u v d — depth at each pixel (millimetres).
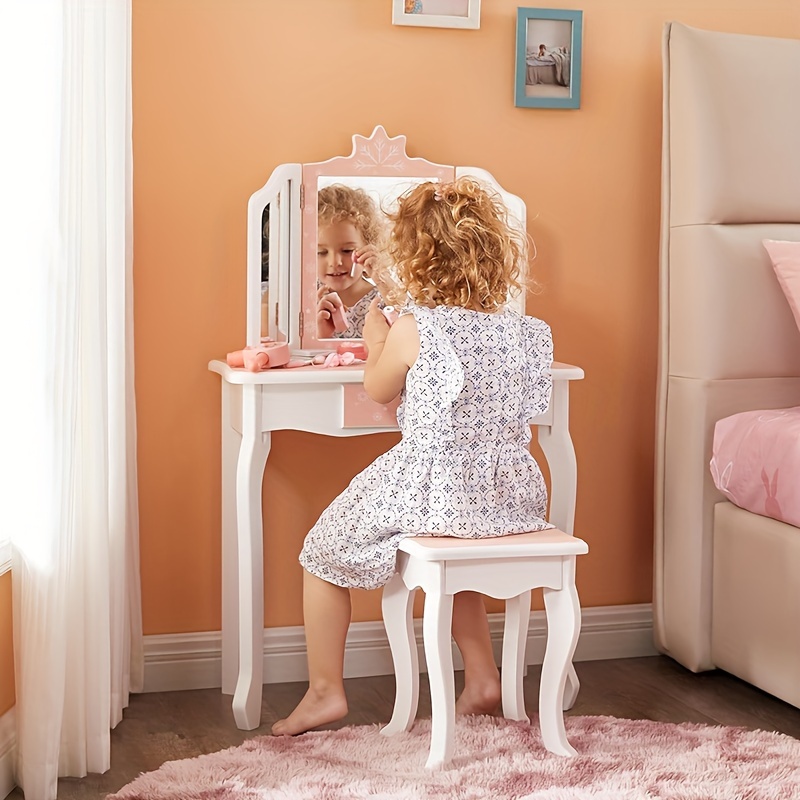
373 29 2719
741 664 2643
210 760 2182
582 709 2555
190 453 2707
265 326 2646
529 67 2807
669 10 2896
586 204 2898
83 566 2113
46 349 1910
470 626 2465
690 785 2039
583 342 2934
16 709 2041
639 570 2994
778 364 2775
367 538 2250
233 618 2641
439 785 2037
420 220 2268
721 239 2730
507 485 2236
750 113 2756
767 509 2533
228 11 2631
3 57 1980
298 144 2701
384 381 2279
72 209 1962
